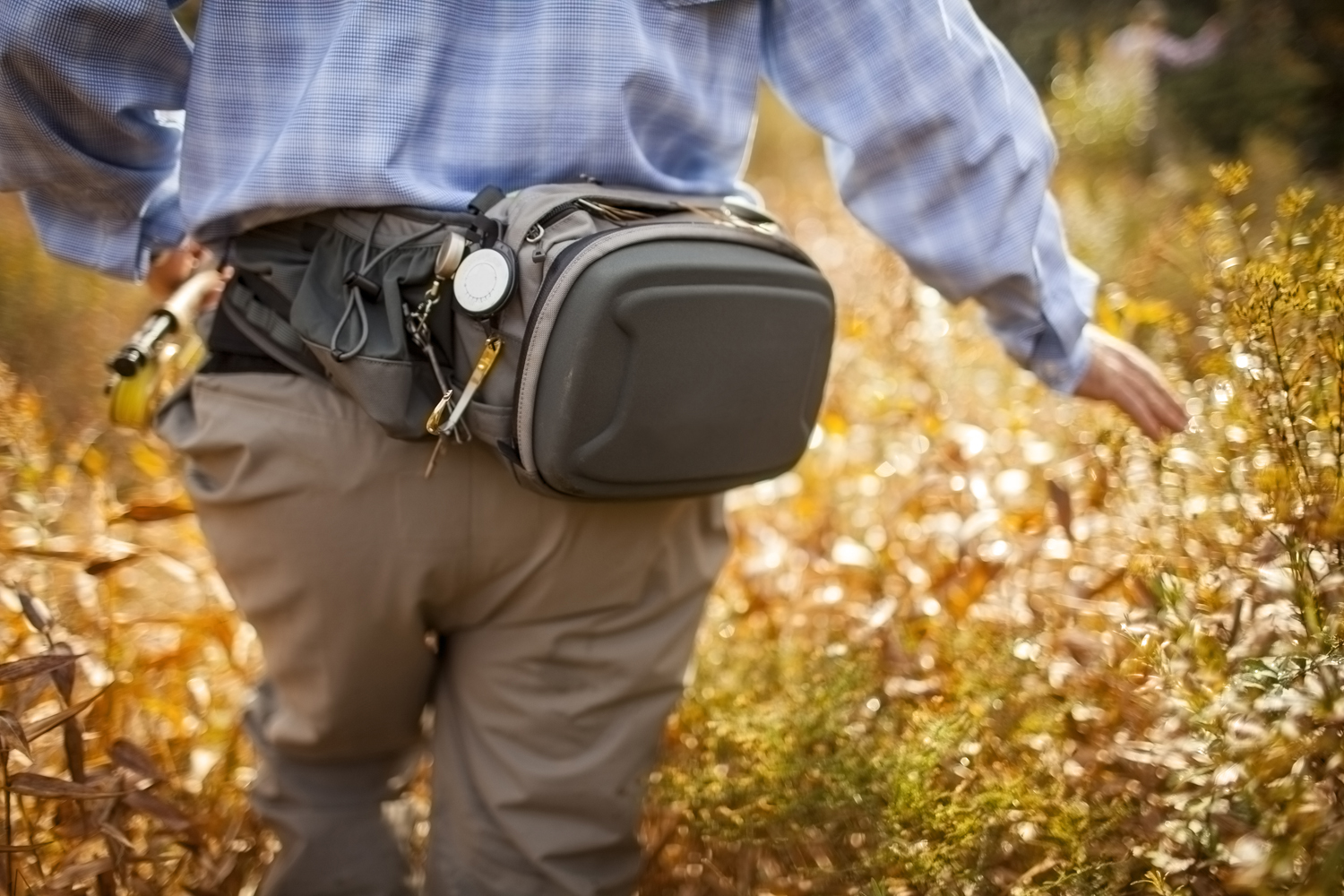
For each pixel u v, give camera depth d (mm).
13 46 1135
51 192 1315
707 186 1300
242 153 1184
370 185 1123
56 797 1335
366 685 1328
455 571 1237
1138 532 1543
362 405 1142
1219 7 4727
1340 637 1148
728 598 2041
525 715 1322
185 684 1797
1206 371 1460
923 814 1342
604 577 1271
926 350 2396
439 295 1132
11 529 1779
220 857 1564
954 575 1781
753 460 1239
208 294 1541
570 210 1111
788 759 1470
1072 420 2066
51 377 2734
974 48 1249
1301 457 1257
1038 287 1335
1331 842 1046
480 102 1154
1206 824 1155
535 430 1104
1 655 1663
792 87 1280
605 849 1362
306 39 1154
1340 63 4297
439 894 1394
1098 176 3715
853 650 1690
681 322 1115
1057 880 1229
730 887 1452
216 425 1241
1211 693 1232
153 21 1162
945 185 1271
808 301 1233
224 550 1287
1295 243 1328
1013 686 1500
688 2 1177
